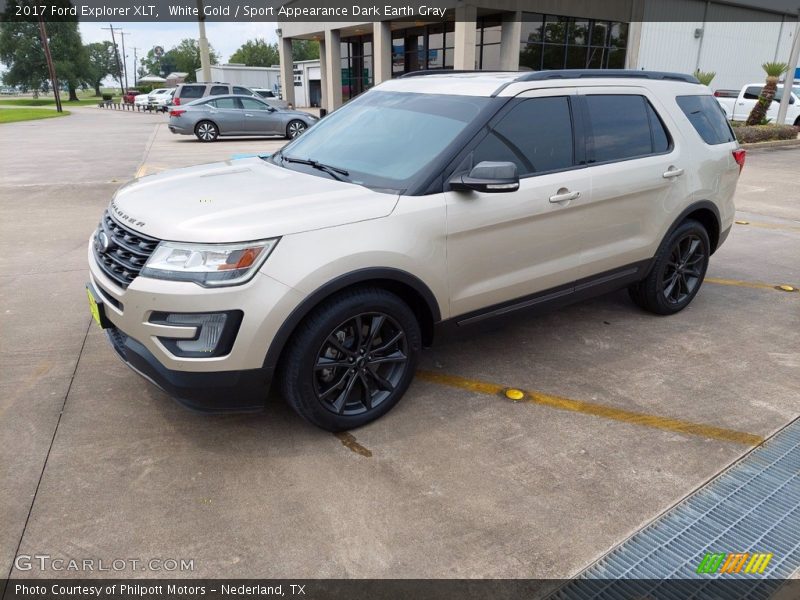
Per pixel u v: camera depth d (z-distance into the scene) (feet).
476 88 12.05
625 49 90.99
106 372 12.50
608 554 8.00
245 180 11.35
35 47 232.12
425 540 8.13
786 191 34.96
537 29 80.69
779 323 15.74
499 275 11.61
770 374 12.93
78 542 8.01
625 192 13.17
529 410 11.34
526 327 15.20
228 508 8.66
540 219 11.82
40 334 14.29
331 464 9.66
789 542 8.32
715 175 15.43
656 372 12.91
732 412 11.40
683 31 96.53
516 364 13.17
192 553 7.87
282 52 114.62
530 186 11.55
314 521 8.43
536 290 12.37
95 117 114.52
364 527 8.34
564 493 9.10
